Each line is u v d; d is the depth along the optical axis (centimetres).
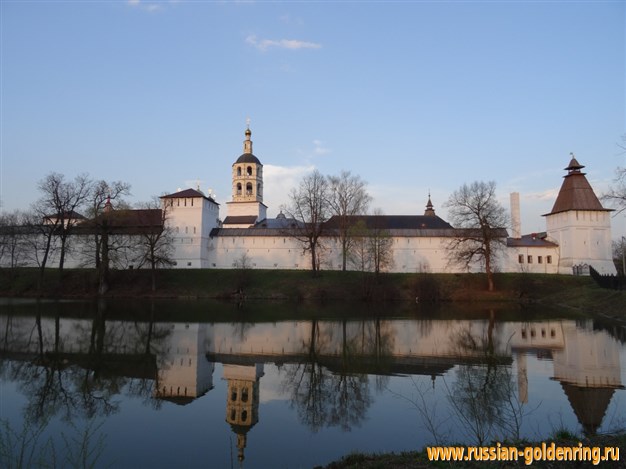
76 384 1961
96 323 3769
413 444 1291
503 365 2223
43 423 1499
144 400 1742
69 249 7119
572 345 2698
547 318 4128
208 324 3794
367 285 6469
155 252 7169
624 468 919
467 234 6669
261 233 7906
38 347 2748
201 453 1262
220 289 6656
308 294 6469
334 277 6888
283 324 3834
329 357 2491
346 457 1115
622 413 1471
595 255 7469
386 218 9000
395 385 1916
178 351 2658
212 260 7906
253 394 1814
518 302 6028
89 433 1413
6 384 1961
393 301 6244
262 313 4669
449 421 1461
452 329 3503
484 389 1794
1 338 3039
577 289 5834
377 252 7000
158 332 3341
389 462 1035
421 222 8881
